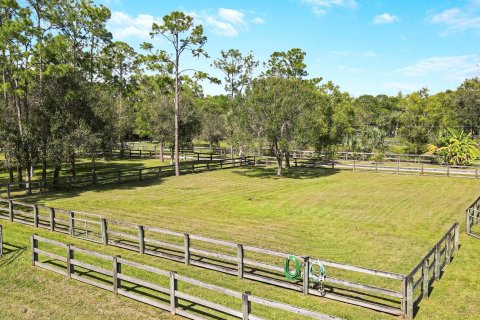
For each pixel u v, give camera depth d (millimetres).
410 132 44062
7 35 22797
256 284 10891
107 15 31188
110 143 28281
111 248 14141
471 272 11531
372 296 10148
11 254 13672
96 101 27828
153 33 32969
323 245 14430
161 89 43906
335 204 21766
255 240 15031
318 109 33406
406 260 12773
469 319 8859
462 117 57188
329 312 9234
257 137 31734
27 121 24688
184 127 40906
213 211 20281
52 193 25031
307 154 45688
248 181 30547
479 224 16984
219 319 9219
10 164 24594
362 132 47938
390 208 20578
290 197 23984
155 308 9852
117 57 45375
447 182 28969
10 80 24844
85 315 9633
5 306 10250
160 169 33125
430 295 10078
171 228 16766
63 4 26531
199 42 33344
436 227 16734
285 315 9242
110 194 24812
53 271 12258
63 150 23812
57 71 24062
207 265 12031
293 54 48969
